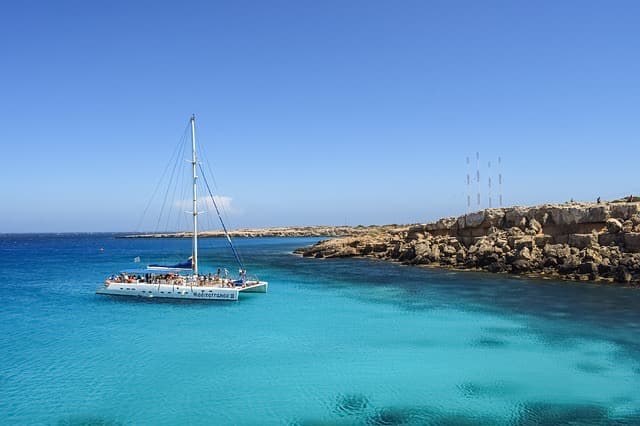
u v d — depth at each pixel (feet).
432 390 81.82
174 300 161.79
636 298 160.97
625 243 203.51
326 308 149.18
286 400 77.61
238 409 74.23
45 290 192.44
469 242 272.10
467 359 97.76
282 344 108.37
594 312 140.46
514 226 249.14
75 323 128.77
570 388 82.58
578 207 230.27
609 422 69.77
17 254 458.50
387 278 224.94
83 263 340.59
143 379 86.22
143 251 521.65
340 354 101.04
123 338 113.19
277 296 172.14
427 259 276.21
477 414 72.59
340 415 72.33
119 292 170.09
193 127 176.04
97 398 77.87
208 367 92.73
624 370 91.30
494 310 144.87
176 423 69.51
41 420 70.18
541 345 107.45
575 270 206.08
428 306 151.94
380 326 125.49
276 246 638.94
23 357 98.32
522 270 221.05
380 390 81.82
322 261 339.36
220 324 127.65
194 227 176.86
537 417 71.41
